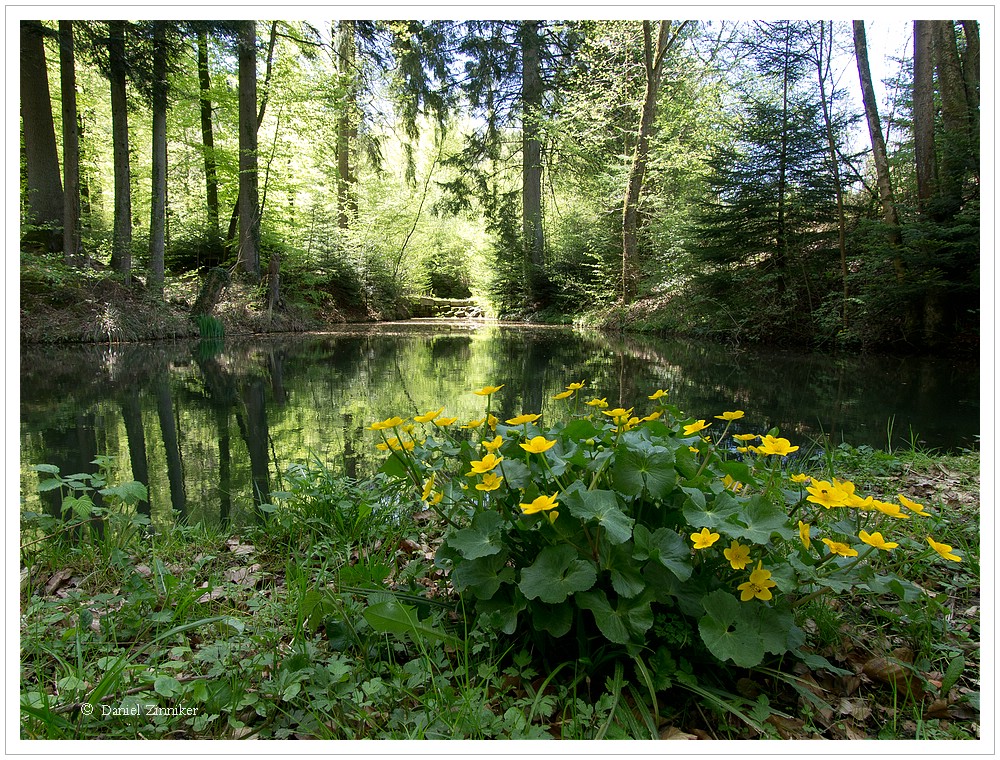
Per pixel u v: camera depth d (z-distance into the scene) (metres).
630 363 8.20
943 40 8.09
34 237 9.99
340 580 1.47
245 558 1.93
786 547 1.47
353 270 17.84
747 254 11.18
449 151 22.05
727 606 1.11
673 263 12.66
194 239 14.78
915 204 8.66
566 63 15.54
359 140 17.72
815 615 1.36
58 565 1.83
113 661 1.18
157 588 1.59
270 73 14.17
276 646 1.25
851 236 9.88
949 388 6.10
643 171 14.44
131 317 10.55
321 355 9.30
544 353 9.65
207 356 9.04
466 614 1.38
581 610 1.22
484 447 1.52
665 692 1.19
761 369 7.55
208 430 4.11
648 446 1.32
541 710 1.06
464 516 1.56
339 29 16.39
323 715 1.09
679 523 1.33
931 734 1.07
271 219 14.78
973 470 2.81
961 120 7.93
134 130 15.73
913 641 1.36
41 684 1.12
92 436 3.96
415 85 15.81
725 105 13.80
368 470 3.03
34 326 9.36
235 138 16.19
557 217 19.47
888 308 8.90
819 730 1.09
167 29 10.31
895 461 2.84
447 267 25.19
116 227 10.73
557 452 1.43
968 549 1.77
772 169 10.35
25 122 9.77
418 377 6.74
